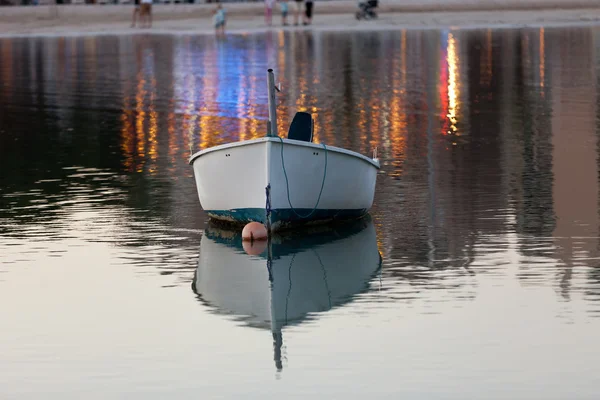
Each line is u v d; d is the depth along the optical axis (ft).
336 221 78.33
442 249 68.49
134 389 44.52
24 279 62.69
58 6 392.27
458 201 83.71
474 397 42.86
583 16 337.93
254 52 235.61
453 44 246.68
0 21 352.49
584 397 42.57
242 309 55.93
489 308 54.80
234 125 132.77
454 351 48.21
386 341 49.88
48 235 74.33
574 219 76.13
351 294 58.34
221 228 76.79
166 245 71.41
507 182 90.79
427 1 402.93
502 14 358.43
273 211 73.92
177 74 193.26
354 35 282.77
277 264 65.92
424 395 43.19
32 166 104.06
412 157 104.63
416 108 142.82
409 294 57.93
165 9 388.57
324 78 182.19
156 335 51.72
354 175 76.95
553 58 207.21
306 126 80.33
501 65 197.26
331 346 49.39
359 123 130.21
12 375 46.44
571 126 123.13
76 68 207.92
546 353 47.70
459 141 114.32
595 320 52.31
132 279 62.59
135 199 87.10
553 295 56.95
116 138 122.83
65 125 134.31
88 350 49.57
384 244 70.64
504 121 128.67
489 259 65.36
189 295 58.90
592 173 94.07
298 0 322.34
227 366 47.06
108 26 330.34
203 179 77.25
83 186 92.94
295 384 44.65
